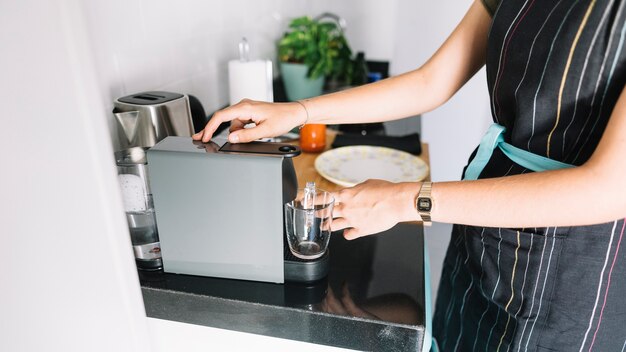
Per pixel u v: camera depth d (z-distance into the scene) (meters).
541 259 0.70
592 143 0.64
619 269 0.66
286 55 1.73
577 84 0.62
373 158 1.19
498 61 0.76
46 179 0.38
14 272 0.40
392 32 2.77
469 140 2.47
